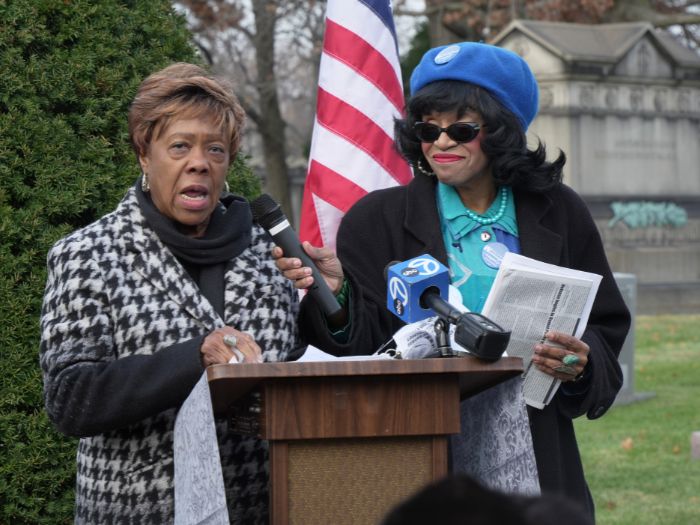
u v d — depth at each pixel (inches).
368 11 234.1
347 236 172.4
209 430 110.8
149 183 141.8
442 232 169.8
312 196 233.5
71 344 132.2
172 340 135.3
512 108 165.5
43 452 186.9
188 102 136.7
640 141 999.0
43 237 188.1
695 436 400.5
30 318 187.0
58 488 188.9
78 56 195.9
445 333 129.0
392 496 120.1
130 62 202.4
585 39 986.7
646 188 1000.9
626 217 986.1
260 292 143.1
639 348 671.1
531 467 120.3
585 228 174.1
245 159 226.2
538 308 154.3
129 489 134.6
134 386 126.0
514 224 170.2
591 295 155.9
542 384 159.8
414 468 121.1
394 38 238.4
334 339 145.6
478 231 169.2
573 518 56.8
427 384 120.0
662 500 349.1
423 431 120.0
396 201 173.6
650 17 1156.5
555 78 974.4
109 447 135.8
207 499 111.3
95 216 195.6
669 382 562.6
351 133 231.6
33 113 189.8
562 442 167.0
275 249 140.1
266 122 1184.2
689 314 879.1
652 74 1005.2
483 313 153.3
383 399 118.8
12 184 187.6
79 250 135.6
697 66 1019.9
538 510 57.0
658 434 445.1
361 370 115.6
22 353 186.1
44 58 194.2
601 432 450.6
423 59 171.9
